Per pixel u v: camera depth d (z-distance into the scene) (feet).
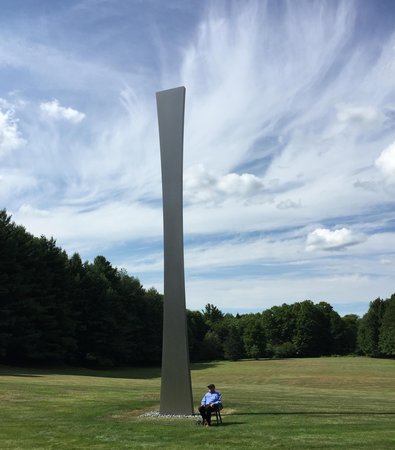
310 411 52.29
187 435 38.22
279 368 229.25
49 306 187.42
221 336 374.02
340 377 167.84
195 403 61.62
